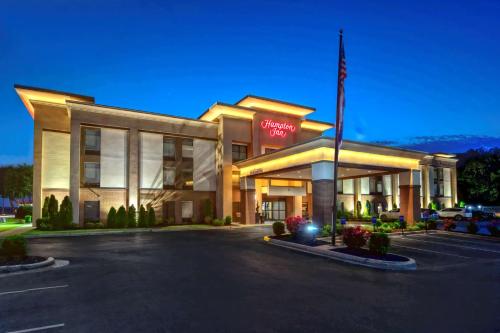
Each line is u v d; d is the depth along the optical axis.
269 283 10.09
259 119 37.88
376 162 25.92
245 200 34.38
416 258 14.90
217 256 15.05
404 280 10.70
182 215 34.94
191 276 10.97
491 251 16.89
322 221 22.61
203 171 36.47
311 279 10.66
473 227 23.50
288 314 7.29
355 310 7.62
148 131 33.66
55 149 32.19
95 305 7.83
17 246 13.08
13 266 11.66
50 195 31.48
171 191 34.47
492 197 60.31
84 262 13.51
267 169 30.45
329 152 23.22
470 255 15.73
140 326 6.52
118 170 32.12
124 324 6.63
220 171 35.97
